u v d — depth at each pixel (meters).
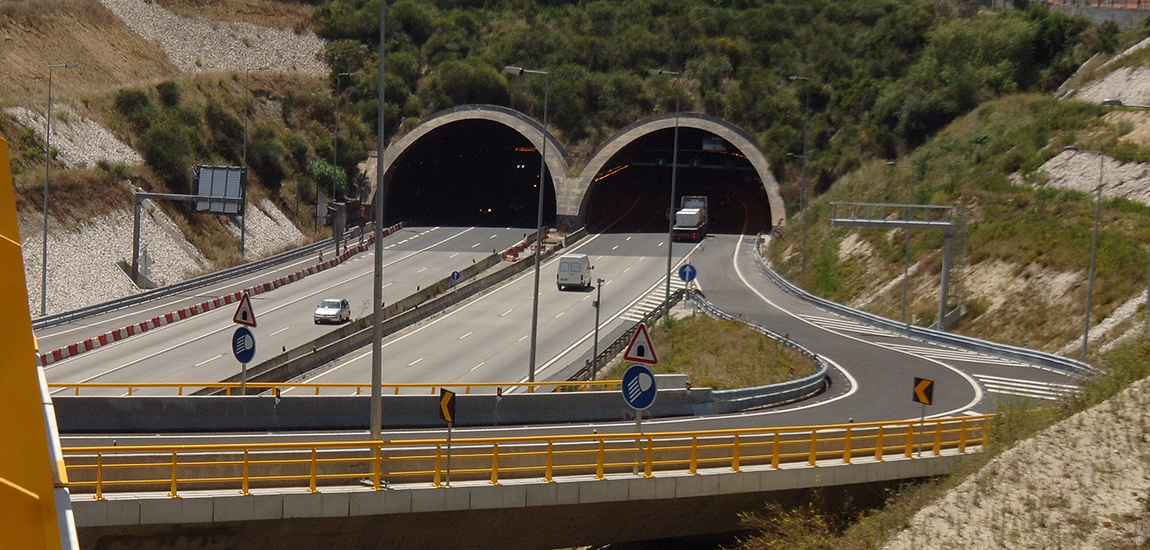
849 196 86.06
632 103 107.31
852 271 71.00
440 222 96.00
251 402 28.12
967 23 111.25
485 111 93.06
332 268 74.19
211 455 18.97
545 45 115.75
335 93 105.62
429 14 124.75
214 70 106.31
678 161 110.62
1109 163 66.50
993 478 19.27
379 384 22.59
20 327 8.03
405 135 93.50
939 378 40.69
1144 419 19.77
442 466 20.19
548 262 77.50
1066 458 19.11
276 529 18.88
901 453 24.69
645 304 63.38
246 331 28.02
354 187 95.38
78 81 87.62
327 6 123.50
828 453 23.70
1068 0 125.19
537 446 21.58
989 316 56.19
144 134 79.12
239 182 72.12
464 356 49.84
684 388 33.38
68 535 7.95
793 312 60.69
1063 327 51.09
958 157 80.56
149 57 100.56
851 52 113.69
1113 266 53.00
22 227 60.72
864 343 50.16
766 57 113.75
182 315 57.31
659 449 21.61
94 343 49.38
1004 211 65.81
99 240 65.25
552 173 91.38
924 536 17.64
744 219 99.19
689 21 120.62
